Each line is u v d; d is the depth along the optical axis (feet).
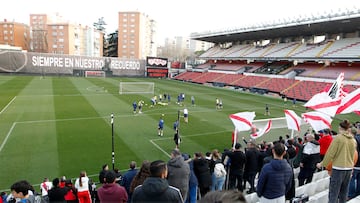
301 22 158.71
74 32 338.95
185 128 82.17
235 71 225.97
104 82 200.44
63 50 332.39
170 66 282.77
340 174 17.43
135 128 79.41
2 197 28.99
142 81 226.17
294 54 184.14
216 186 30.01
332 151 17.53
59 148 60.23
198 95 156.25
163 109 110.11
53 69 230.89
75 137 68.18
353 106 37.09
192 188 24.66
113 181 17.65
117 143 65.26
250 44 251.60
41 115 89.71
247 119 49.32
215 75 235.61
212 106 121.60
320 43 185.68
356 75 149.38
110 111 100.99
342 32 179.52
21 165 50.83
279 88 170.19
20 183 17.53
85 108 103.81
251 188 32.19
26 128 74.43
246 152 32.58
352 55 148.56
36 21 419.95
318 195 21.02
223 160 32.17
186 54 496.23
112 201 17.33
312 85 157.48
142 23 375.25
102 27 465.06
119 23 365.61
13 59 215.92
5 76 204.95
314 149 30.25
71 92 142.61
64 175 47.52
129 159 56.03
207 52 286.05
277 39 225.56
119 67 255.09
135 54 371.15
